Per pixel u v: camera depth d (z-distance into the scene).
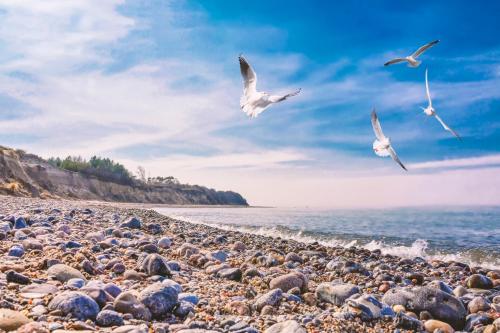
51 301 0.72
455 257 2.39
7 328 0.60
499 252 2.60
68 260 1.10
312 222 6.23
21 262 1.07
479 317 0.92
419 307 0.96
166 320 0.77
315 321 0.80
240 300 0.95
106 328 0.67
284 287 1.08
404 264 1.92
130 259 1.31
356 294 0.98
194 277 1.19
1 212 2.86
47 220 2.31
